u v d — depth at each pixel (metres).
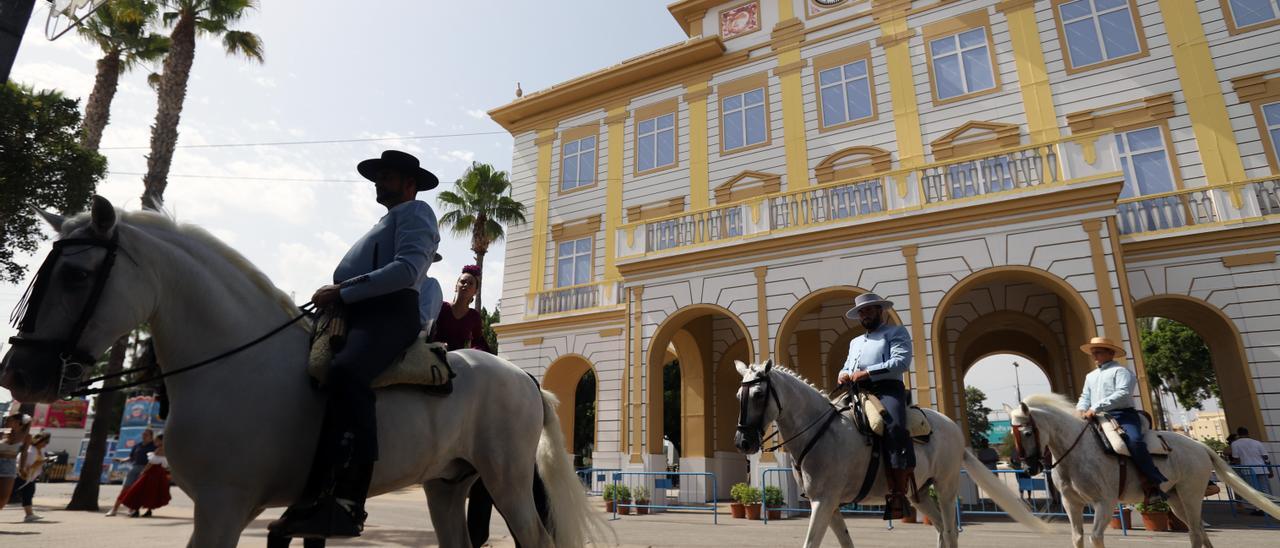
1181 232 14.20
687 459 17.39
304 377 3.09
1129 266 14.64
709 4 23.06
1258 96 15.34
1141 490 6.74
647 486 15.18
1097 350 7.36
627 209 22.47
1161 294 14.18
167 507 15.45
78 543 7.84
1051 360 18.19
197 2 16.75
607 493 14.81
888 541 9.28
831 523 5.92
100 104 17.89
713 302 15.77
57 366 2.58
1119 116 16.53
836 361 18.36
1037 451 6.92
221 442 2.78
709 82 22.27
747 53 21.80
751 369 5.89
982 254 13.17
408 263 3.30
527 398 3.96
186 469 2.78
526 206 24.77
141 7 17.58
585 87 24.08
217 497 2.75
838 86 20.08
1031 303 16.73
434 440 3.42
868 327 6.34
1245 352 13.23
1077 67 17.27
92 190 13.91
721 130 21.61
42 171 12.96
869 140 19.12
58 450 33.66
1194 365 29.72
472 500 4.76
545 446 4.15
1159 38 16.61
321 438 2.97
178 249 3.04
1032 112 17.36
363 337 3.12
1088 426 6.91
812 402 5.92
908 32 19.42
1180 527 10.45
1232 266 13.69
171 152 15.68
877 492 5.82
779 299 14.98
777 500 13.14
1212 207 14.36
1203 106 15.76
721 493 18.30
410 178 3.82
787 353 14.62
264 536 8.70
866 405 5.78
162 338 2.97
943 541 6.27
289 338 3.19
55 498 18.31
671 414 33.03
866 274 14.17
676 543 8.96
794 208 15.52
